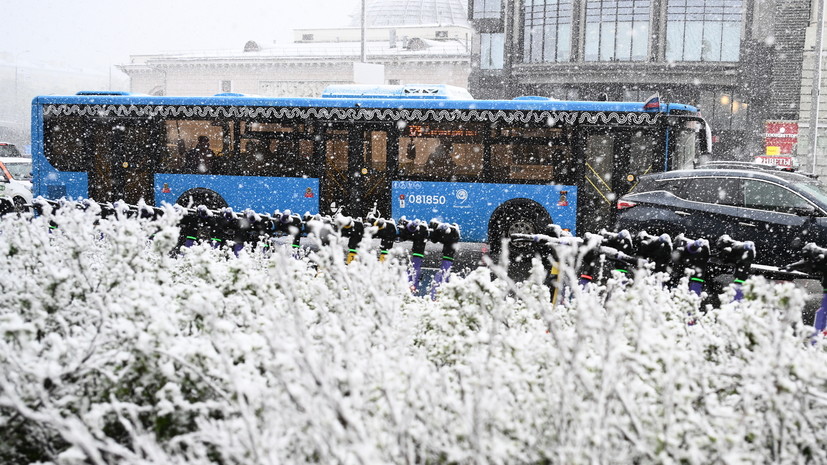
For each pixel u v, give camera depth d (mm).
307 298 5199
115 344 3625
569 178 14820
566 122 14820
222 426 2902
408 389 3045
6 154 26344
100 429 3061
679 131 14531
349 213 15648
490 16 40969
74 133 16766
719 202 12062
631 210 12633
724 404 3479
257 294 4648
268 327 3850
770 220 11633
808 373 3133
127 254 4402
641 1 36188
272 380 3357
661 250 7301
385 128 15438
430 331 4773
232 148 16078
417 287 8469
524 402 3203
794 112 34438
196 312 3930
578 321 3373
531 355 3844
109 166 16656
